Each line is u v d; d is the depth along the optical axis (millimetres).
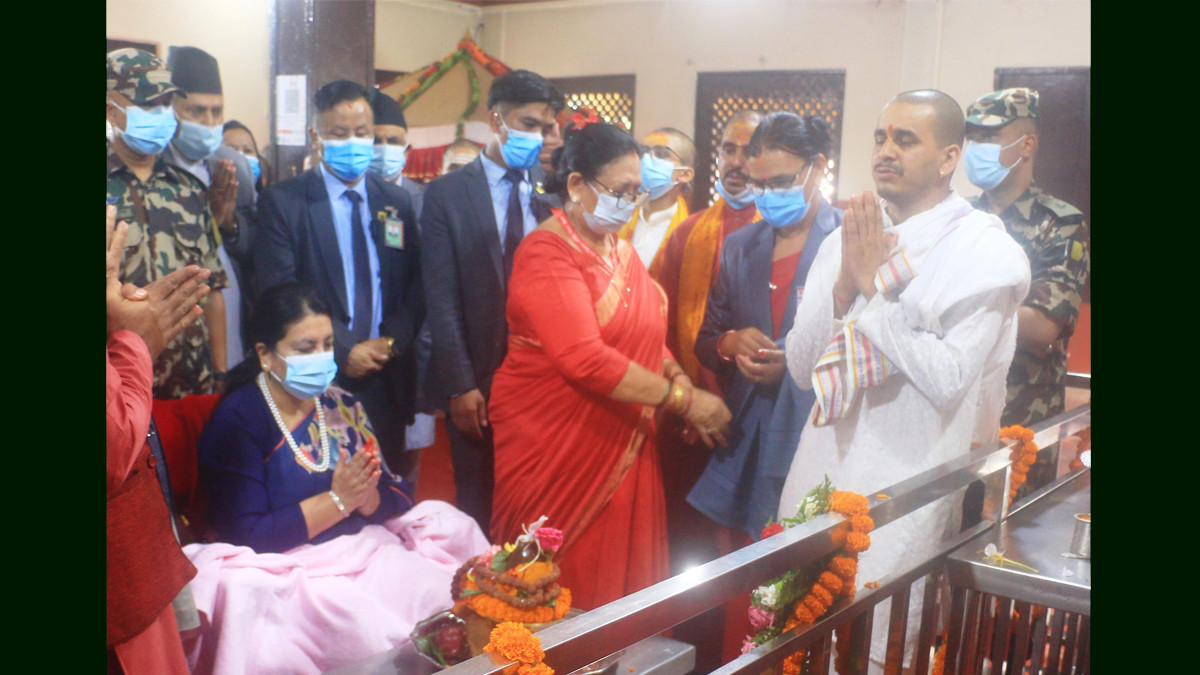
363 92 2383
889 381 2533
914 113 2463
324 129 2338
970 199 2500
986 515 2379
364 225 2438
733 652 2771
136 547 1678
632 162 2482
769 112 2645
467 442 2674
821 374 2590
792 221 2582
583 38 2812
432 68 2641
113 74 1922
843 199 2578
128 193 1988
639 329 2602
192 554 2062
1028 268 2494
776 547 1692
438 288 2582
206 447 2145
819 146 2555
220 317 2182
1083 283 2502
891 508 1966
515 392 2635
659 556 2740
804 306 2590
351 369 2434
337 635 2111
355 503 2322
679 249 2666
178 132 2076
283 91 2277
